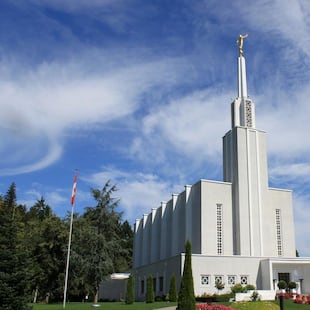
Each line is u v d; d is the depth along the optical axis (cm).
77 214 5406
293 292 4194
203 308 2597
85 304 3878
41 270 5162
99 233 5047
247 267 4522
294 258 4500
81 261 4794
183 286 2475
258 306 2839
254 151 5459
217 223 5103
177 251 5606
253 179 5325
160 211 6675
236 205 5194
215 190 5212
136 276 6303
